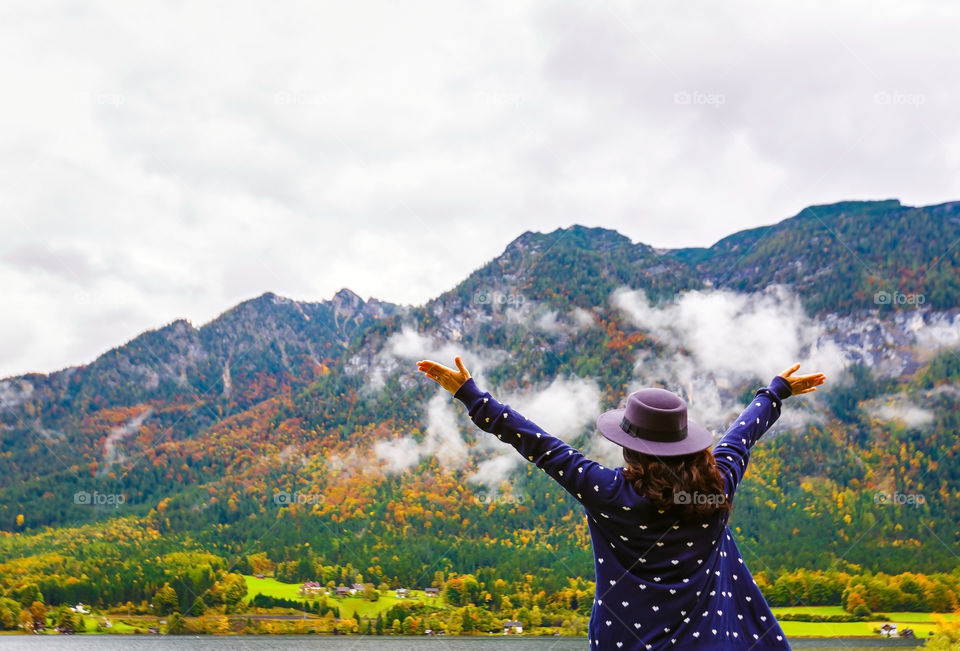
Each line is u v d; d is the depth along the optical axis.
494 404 1.90
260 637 33.56
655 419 1.74
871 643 23.83
